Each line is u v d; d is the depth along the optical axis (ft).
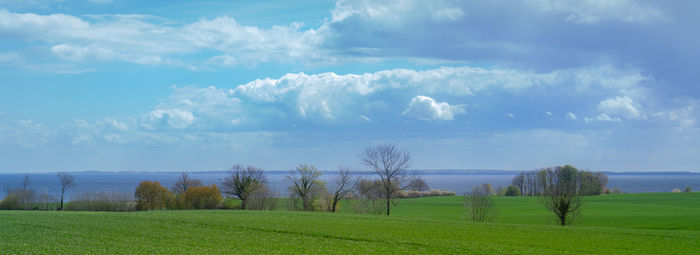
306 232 120.67
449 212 295.07
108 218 146.72
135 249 96.27
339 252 96.07
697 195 421.18
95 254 90.48
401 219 159.84
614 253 97.19
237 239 110.01
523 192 500.74
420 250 98.63
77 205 319.68
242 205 322.34
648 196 412.98
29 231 117.19
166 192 338.75
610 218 237.66
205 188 337.31
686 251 100.27
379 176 273.75
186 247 99.30
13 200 320.50
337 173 302.45
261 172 337.31
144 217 150.61
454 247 101.81
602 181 492.54
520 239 113.50
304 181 306.14
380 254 94.53
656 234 124.47
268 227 128.98
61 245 98.84
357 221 149.89
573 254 95.71
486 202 232.53
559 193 200.54
